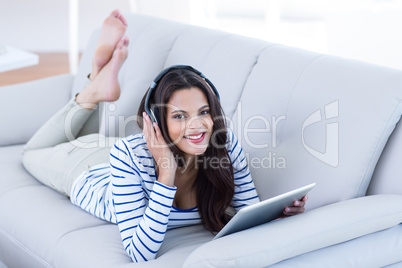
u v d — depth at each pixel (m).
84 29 5.20
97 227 1.73
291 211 1.47
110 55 2.21
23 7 5.09
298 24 4.58
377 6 3.08
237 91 1.90
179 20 4.48
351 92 1.61
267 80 1.81
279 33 4.41
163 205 1.49
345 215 1.40
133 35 2.38
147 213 1.49
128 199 1.54
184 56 2.14
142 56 2.26
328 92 1.65
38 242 1.73
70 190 1.89
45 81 2.55
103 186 1.82
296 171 1.66
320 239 1.34
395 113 1.55
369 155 1.56
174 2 4.46
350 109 1.59
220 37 2.08
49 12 5.13
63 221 1.76
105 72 2.19
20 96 2.46
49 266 1.67
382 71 1.60
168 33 2.26
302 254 1.36
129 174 1.55
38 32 5.18
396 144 1.59
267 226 1.37
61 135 2.19
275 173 1.71
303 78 1.72
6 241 1.89
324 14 4.48
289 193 1.36
